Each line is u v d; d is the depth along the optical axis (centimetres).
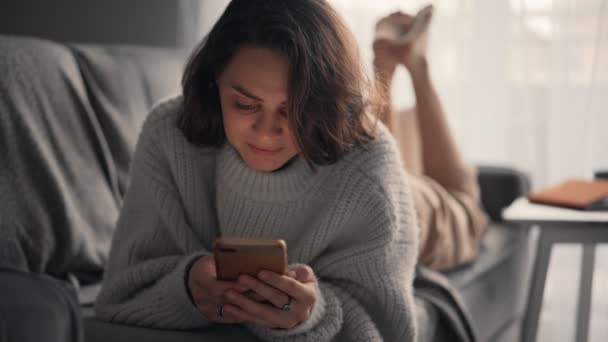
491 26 246
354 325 98
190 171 104
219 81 89
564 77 239
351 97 91
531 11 241
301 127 87
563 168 241
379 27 175
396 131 167
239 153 100
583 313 171
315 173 99
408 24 175
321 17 89
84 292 128
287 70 85
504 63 245
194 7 243
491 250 174
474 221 168
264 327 92
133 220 106
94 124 139
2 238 118
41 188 126
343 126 92
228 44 87
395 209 101
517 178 196
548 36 240
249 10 87
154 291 96
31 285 71
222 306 89
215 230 108
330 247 104
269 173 99
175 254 105
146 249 104
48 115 131
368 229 100
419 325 122
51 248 126
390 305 101
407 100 249
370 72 99
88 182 135
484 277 163
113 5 229
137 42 235
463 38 248
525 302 197
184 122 100
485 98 248
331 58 88
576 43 237
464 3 247
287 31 85
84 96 140
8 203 121
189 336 93
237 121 88
